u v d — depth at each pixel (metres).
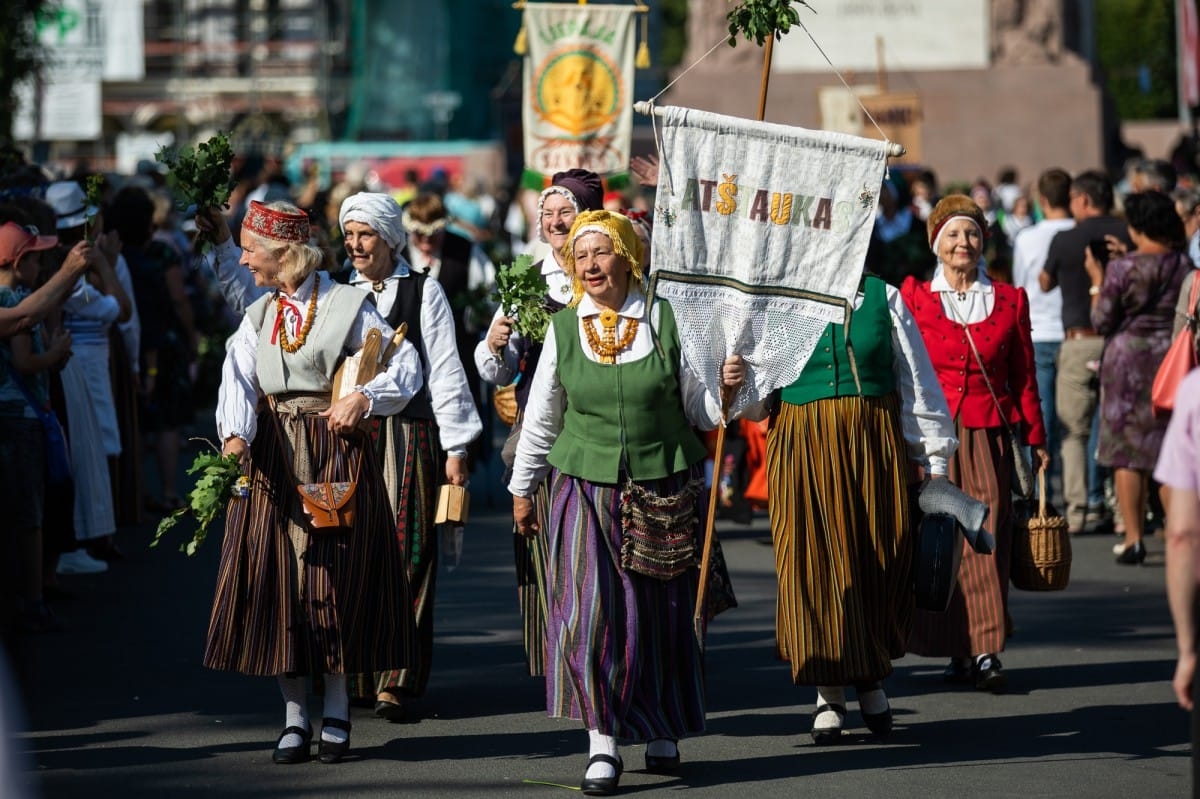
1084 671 11.82
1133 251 17.27
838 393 9.52
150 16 75.69
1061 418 17.86
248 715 10.47
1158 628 13.27
